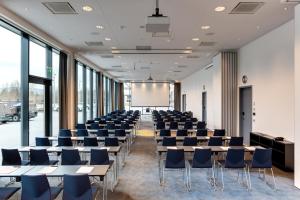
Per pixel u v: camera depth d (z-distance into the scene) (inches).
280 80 305.0
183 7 239.8
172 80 1128.2
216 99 481.4
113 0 224.5
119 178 256.8
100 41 383.9
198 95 792.3
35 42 346.6
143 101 1195.3
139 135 561.9
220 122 455.5
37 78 341.4
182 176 264.8
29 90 319.0
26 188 149.9
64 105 416.5
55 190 169.5
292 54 279.7
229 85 452.4
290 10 247.4
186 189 226.5
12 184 230.5
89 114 680.4
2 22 262.8
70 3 232.4
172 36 350.9
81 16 268.2
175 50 450.3
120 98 1230.3
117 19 277.9
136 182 245.0
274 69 319.3
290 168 279.9
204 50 450.0
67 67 440.5
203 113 728.3
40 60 362.3
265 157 229.5
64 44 405.7
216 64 483.5
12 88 284.5
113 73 850.1
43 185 149.3
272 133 325.4
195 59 545.6
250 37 358.3
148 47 426.9
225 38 363.3
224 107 450.9
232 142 297.1
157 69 735.7
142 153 374.3
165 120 573.3
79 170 172.4
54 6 240.2
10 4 234.5
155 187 231.5
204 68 705.6
